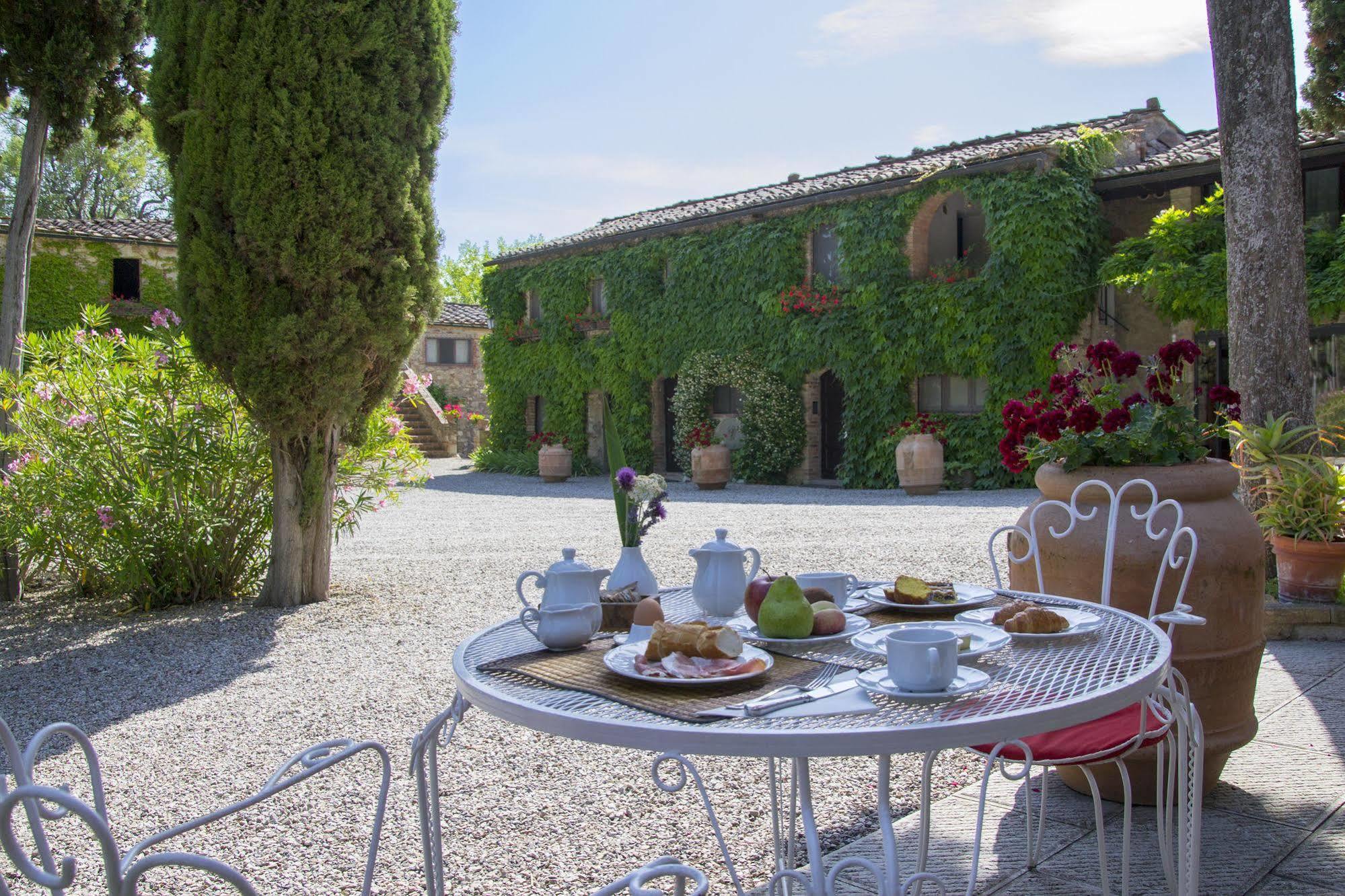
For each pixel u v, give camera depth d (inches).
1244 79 237.8
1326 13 392.5
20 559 289.0
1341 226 466.3
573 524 487.2
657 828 119.1
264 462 277.4
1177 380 127.4
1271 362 238.5
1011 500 509.7
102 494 267.7
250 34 240.2
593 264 816.9
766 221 688.4
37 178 301.3
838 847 112.5
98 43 309.3
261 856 114.3
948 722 59.2
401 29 255.6
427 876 80.1
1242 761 133.0
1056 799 123.9
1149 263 505.0
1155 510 105.8
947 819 119.2
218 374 258.2
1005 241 561.0
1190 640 111.1
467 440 1178.0
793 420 680.4
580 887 104.3
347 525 305.0
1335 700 159.6
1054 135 608.4
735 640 73.1
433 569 338.0
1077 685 67.6
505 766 142.9
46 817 61.2
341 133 246.5
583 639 83.5
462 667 78.5
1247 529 114.8
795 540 392.2
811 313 661.3
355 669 201.8
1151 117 630.5
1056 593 118.7
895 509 496.4
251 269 247.6
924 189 599.5
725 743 57.7
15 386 279.1
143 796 135.0
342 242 246.4
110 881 47.6
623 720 61.4
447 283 2127.2
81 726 168.7
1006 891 99.5
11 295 295.0
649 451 797.9
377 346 258.2
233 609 267.4
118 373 276.4
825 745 57.1
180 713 175.0
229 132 243.0
